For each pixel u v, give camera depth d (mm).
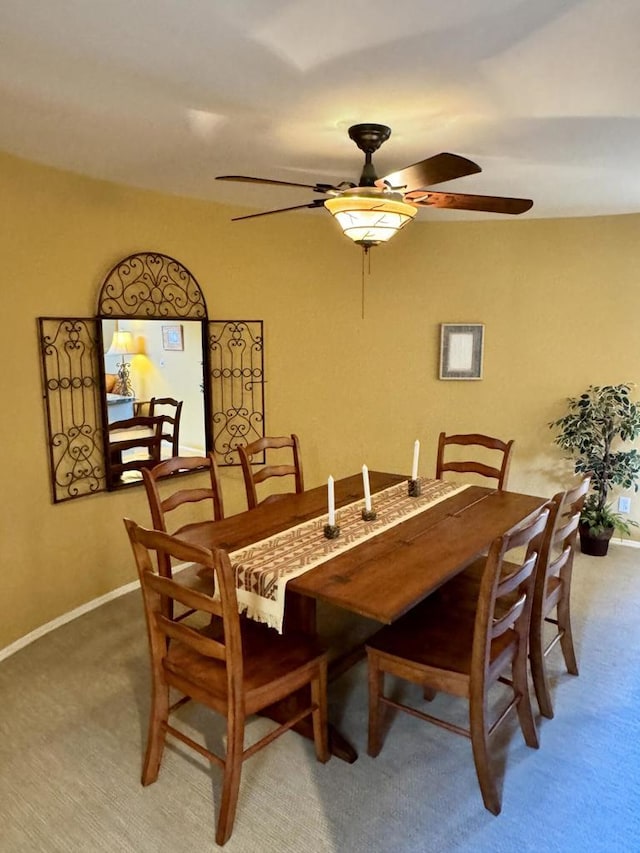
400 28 1563
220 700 1857
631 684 2625
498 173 2975
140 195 3350
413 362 4422
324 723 2127
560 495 2215
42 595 3090
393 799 1990
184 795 2008
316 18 1523
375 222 2219
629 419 3863
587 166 2857
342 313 4277
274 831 1861
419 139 2453
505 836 1851
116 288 3287
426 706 2504
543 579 2281
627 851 1799
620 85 1916
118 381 3344
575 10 1464
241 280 3889
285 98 2035
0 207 2736
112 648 2939
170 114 2191
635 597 3436
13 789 2037
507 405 4402
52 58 1750
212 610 1749
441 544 2295
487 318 4324
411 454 4551
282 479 4309
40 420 3014
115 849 1804
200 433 3807
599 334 4125
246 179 2139
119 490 3434
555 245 4133
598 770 2121
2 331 2791
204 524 2605
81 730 2338
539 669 2365
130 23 1551
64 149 2635
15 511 2916
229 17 1519
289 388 4199
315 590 1912
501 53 1702
